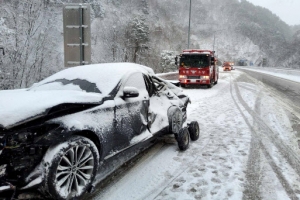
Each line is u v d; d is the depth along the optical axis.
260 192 4.02
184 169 4.79
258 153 5.65
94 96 3.95
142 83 5.29
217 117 9.17
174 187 4.14
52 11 20.19
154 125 5.30
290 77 36.06
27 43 16.20
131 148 4.53
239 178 4.46
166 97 6.28
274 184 4.28
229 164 5.04
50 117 3.31
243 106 11.46
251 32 153.88
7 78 15.11
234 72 48.91
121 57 36.28
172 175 4.55
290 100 13.91
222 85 22.14
